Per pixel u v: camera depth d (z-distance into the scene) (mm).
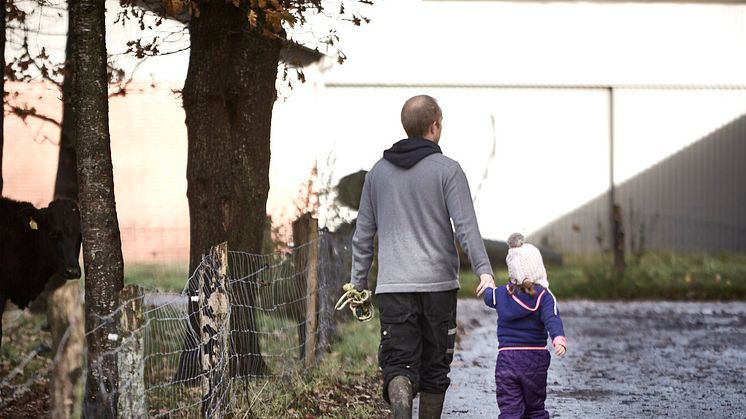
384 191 17719
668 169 84500
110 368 18062
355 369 28125
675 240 83062
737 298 54656
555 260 69875
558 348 17641
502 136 84188
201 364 18969
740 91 84562
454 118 83812
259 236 26812
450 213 17359
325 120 82688
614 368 30547
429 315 17469
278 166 73750
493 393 26062
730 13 84312
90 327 18578
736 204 84312
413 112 18000
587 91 84438
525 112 84188
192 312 21516
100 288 18734
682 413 23797
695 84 84562
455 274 17703
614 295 55000
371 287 40125
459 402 24766
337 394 24734
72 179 36406
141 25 25953
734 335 39062
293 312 28922
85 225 18844
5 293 22766
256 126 26562
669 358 32812
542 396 18484
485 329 40156
